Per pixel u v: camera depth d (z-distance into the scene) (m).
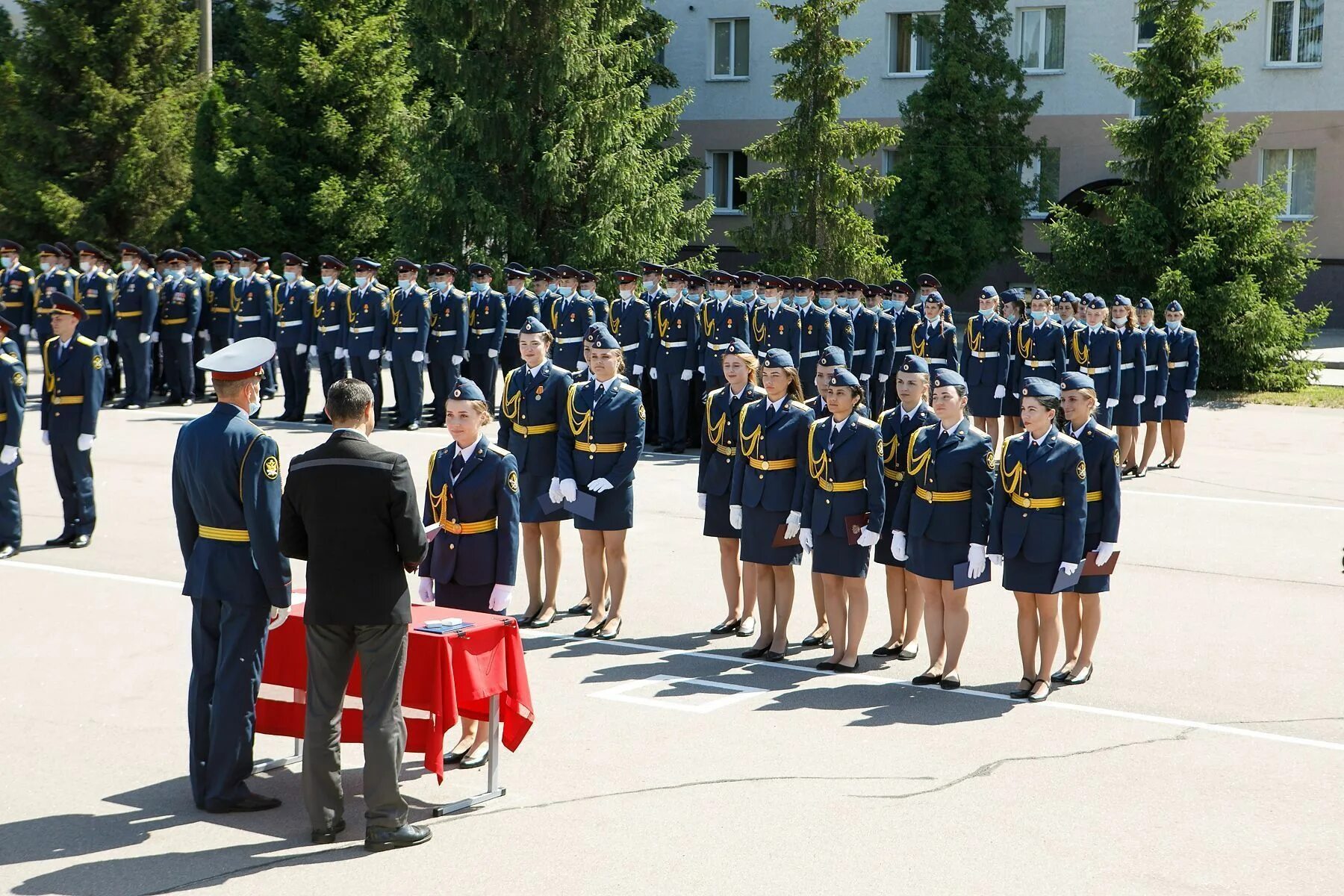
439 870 5.72
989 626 9.99
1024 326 18.23
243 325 21.34
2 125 31.56
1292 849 5.99
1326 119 34.31
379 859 5.83
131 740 7.37
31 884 5.55
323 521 5.95
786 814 6.36
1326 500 15.04
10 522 11.77
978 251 32.78
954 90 32.59
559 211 29.42
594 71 28.66
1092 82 36.28
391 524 5.97
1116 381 16.67
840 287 19.28
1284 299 25.81
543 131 28.19
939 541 8.45
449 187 27.53
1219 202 25.50
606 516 9.55
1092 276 26.42
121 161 31.42
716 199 40.31
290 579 6.36
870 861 5.82
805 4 28.92
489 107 28.41
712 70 39.91
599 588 9.73
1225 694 8.36
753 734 7.55
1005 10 33.88
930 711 8.02
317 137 29.72
